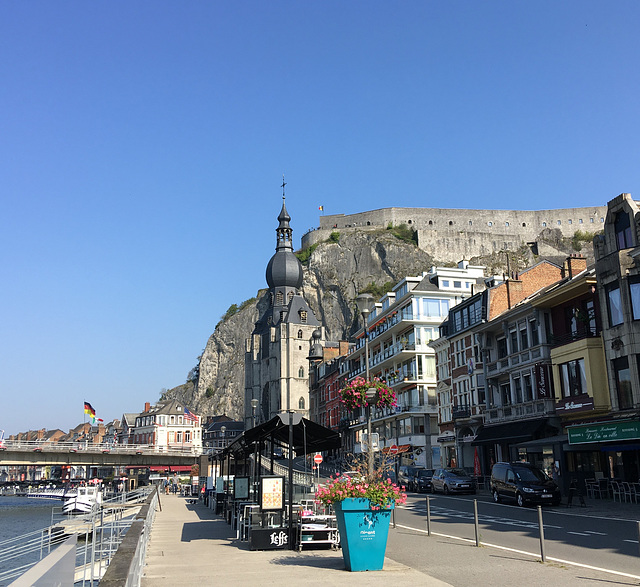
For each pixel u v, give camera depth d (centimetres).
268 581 1140
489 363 4728
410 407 6431
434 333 6525
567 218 17575
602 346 3500
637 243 3300
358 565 1249
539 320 4031
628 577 1180
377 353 7681
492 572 1248
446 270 6769
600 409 3431
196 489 5628
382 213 18550
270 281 16238
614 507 2792
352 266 18000
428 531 1914
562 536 1828
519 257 17075
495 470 3209
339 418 9350
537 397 3934
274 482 1666
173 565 1360
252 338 16262
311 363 11781
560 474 3566
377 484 1290
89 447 8531
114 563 700
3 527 5681
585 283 3534
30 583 385
